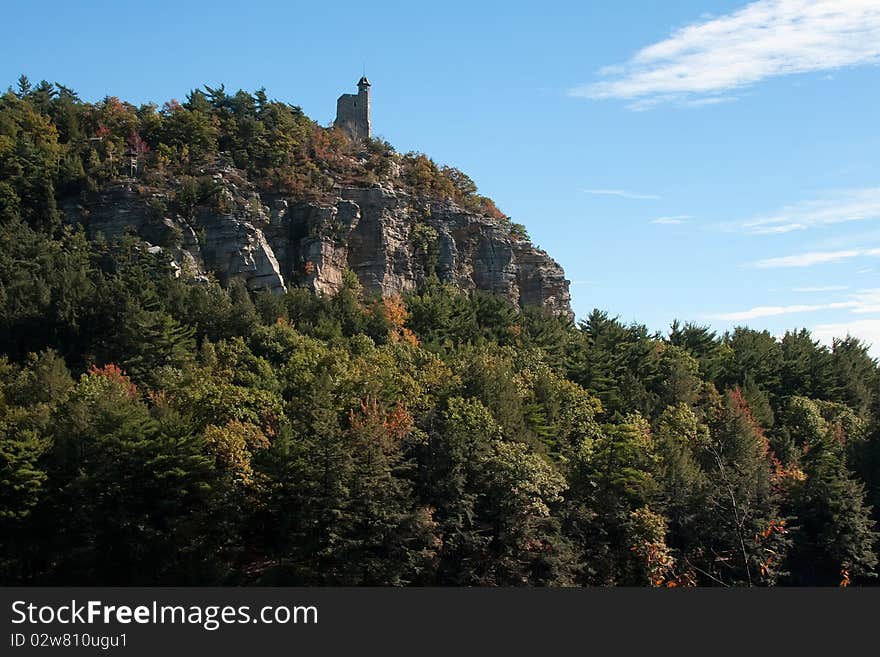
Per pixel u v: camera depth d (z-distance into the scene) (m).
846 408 136.75
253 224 169.50
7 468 74.25
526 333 144.88
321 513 75.88
